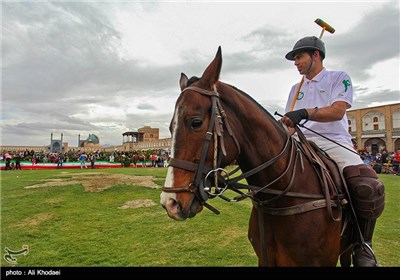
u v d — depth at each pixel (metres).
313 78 2.46
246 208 7.25
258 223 2.05
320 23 2.60
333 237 1.90
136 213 6.60
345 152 2.27
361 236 2.10
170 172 1.53
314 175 2.01
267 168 1.85
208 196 1.55
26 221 5.86
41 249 4.29
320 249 1.82
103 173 18.05
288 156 1.95
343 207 2.05
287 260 1.84
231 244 4.53
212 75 1.68
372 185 1.98
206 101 1.62
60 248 4.34
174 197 1.47
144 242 4.62
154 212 6.70
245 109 1.80
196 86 1.67
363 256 2.11
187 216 1.48
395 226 5.64
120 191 9.73
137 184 11.61
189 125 1.55
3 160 26.27
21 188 10.30
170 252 4.18
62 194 9.06
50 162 27.44
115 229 5.35
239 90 1.97
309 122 2.54
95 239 4.77
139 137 60.53
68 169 24.30
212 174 1.58
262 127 1.85
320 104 2.39
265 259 1.91
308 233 1.79
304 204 1.82
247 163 1.84
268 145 1.86
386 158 20.30
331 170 2.12
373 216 2.00
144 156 31.61
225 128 1.66
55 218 6.11
